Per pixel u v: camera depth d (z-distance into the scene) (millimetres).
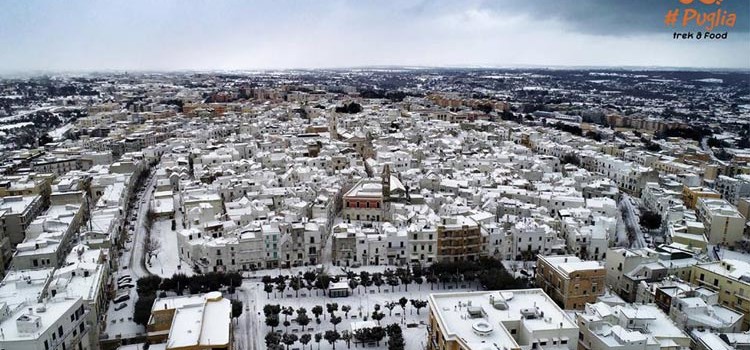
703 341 162250
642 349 153000
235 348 185000
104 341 186375
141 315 193500
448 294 171000
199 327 162375
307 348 190625
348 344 192625
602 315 167500
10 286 188250
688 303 184250
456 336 144375
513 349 137875
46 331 146625
